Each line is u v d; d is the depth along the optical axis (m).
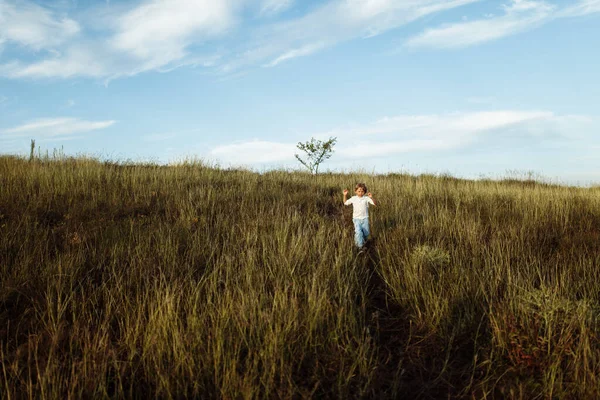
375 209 8.84
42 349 3.28
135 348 3.25
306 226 7.04
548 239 6.49
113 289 4.22
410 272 4.75
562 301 3.71
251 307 3.79
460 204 9.35
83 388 2.74
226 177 11.61
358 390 2.88
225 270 4.85
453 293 4.18
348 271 4.98
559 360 3.05
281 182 11.80
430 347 3.56
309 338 3.40
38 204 6.79
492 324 3.60
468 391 2.98
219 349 3.06
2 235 5.21
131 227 5.95
